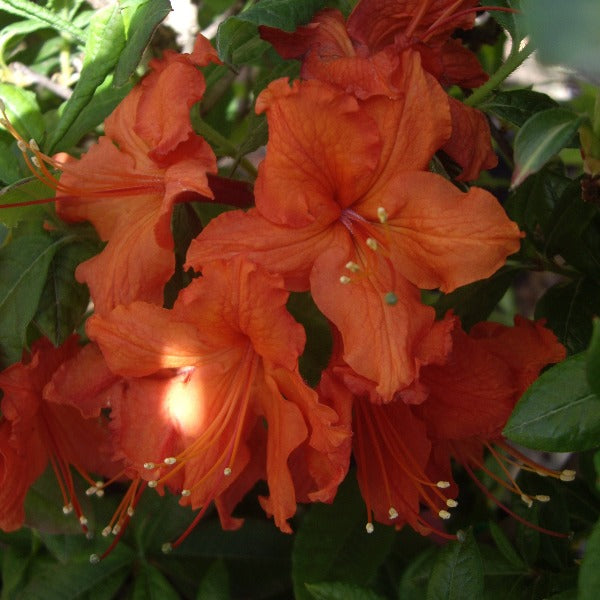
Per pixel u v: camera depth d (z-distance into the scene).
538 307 0.23
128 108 0.21
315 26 0.19
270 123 0.18
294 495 0.19
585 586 0.15
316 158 0.18
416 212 0.18
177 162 0.19
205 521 0.26
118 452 0.20
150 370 0.20
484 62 0.28
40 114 0.23
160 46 0.26
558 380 0.17
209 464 0.20
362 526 0.24
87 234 0.22
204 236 0.18
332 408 0.18
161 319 0.19
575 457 0.26
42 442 0.22
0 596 0.27
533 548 0.22
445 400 0.20
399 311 0.18
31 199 0.21
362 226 0.19
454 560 0.19
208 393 0.20
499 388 0.20
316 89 0.18
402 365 0.18
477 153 0.20
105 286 0.20
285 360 0.18
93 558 0.22
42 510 0.23
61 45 0.26
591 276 0.23
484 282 0.23
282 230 0.18
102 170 0.20
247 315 0.18
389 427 0.20
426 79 0.18
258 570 0.26
